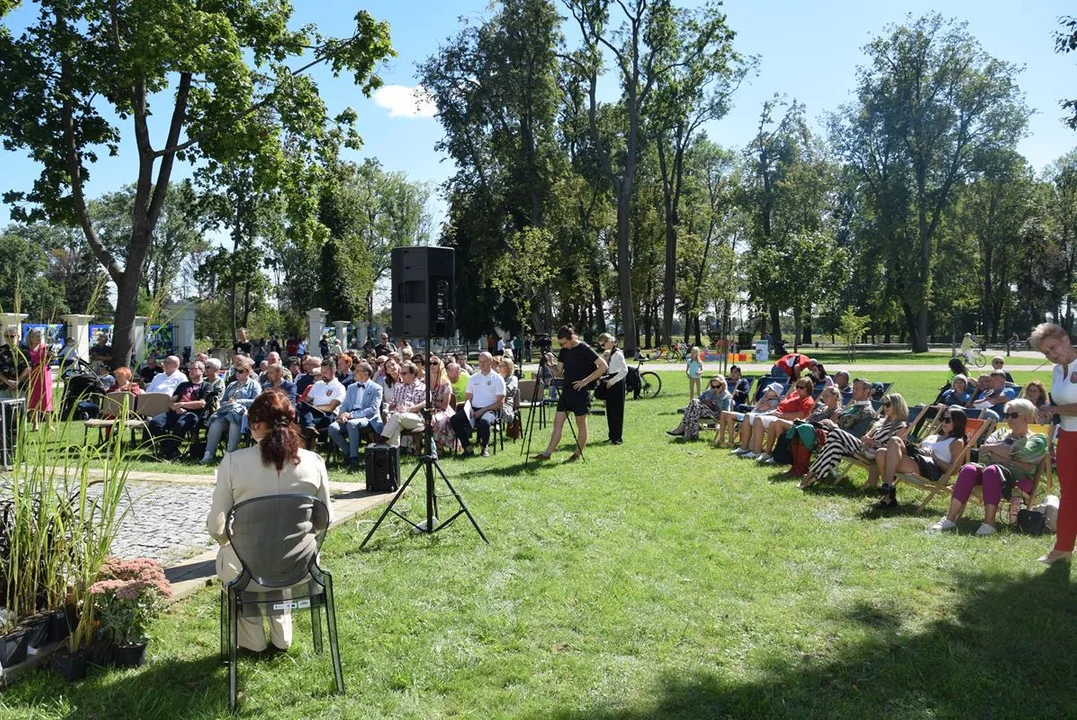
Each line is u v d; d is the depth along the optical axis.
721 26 34.84
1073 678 3.73
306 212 20.94
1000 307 64.19
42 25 17.94
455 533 6.35
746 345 49.69
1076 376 5.29
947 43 43.88
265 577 3.60
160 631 4.34
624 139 43.75
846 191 53.22
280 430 3.82
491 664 3.97
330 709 3.54
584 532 6.39
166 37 17.16
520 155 39.69
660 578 5.27
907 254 46.47
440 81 38.69
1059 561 5.43
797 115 48.88
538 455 9.98
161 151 19.47
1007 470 6.44
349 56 19.62
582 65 37.34
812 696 3.62
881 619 4.52
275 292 50.19
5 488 4.22
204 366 11.39
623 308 37.03
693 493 7.94
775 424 9.88
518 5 37.06
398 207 63.62
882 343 68.69
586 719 3.42
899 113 44.38
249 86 18.91
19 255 49.88
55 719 3.39
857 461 8.05
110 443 4.34
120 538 6.18
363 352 29.52
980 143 44.78
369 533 6.01
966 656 3.98
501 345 36.12
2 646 3.70
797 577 5.26
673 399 18.62
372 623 4.50
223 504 3.79
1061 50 14.79
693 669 3.88
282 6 19.98
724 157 53.19
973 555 5.72
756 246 48.00
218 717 3.43
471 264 45.88
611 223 50.22
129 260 19.48
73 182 19.30
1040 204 55.66
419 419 9.86
